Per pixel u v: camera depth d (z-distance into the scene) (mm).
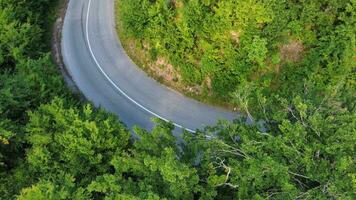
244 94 27328
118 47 42562
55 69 38625
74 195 26266
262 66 35375
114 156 27203
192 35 36344
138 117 38062
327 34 34469
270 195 20938
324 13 33719
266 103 25906
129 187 23312
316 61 35094
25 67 36719
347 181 19859
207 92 38094
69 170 29484
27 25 39875
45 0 45750
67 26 44906
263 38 34125
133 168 24141
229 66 36062
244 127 24562
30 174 30672
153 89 39594
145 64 40625
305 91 26062
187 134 25172
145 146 24688
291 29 34656
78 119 29781
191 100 38500
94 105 38938
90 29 44250
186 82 38750
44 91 35188
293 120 24641
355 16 32719
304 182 22094
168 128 25047
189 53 37250
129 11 38500
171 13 36562
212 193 21672
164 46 38062
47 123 30953
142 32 39375
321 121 21516
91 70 41375
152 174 23391
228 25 34344
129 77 40531
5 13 39469
